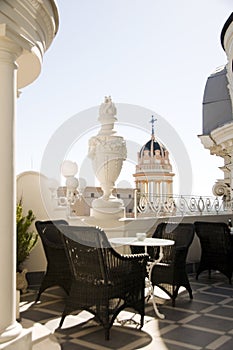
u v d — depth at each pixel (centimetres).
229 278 596
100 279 361
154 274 484
